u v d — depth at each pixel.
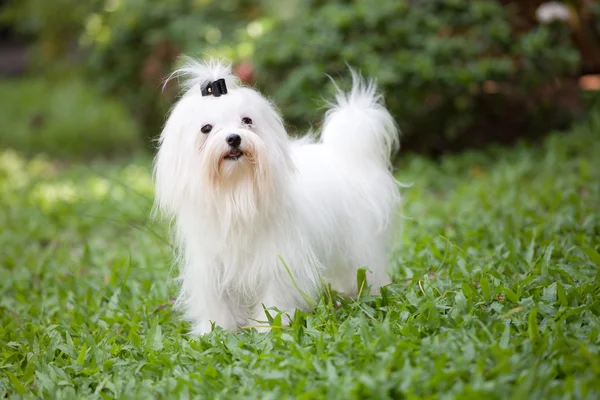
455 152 9.77
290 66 8.87
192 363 3.85
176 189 4.02
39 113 15.46
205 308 4.34
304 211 4.21
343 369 3.43
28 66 19.73
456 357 3.37
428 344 3.56
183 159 3.97
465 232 6.00
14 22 15.38
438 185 8.27
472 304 4.04
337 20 8.84
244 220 3.98
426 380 3.20
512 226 5.88
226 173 3.85
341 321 4.22
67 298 5.27
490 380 3.21
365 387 3.16
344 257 4.59
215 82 3.94
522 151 8.85
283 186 4.00
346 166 4.65
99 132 14.51
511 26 9.68
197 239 4.17
